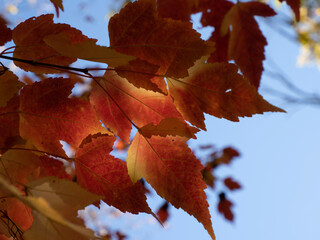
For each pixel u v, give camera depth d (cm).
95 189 38
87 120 38
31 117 37
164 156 38
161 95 38
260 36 51
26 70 38
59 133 38
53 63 38
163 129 38
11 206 36
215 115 38
